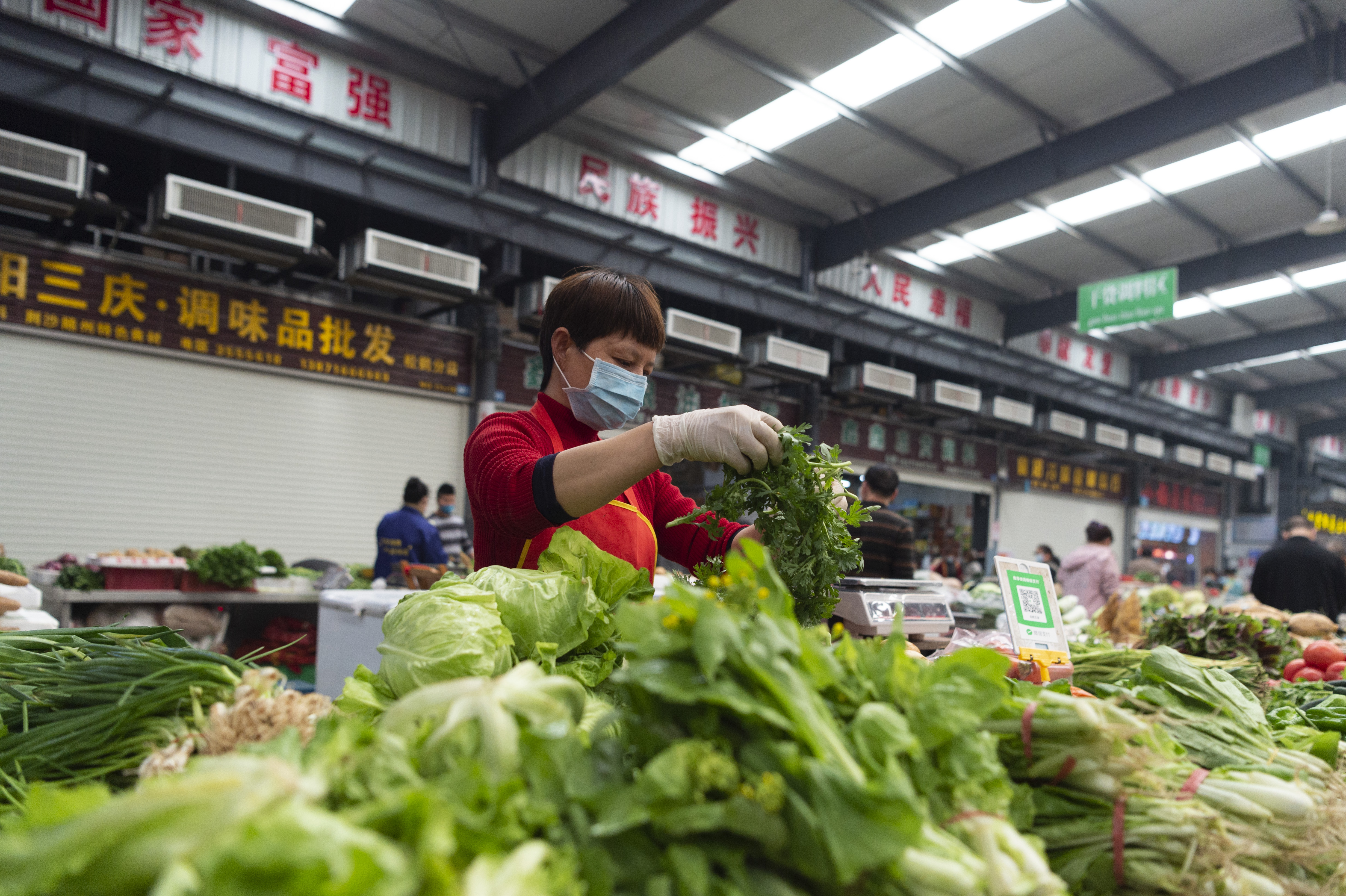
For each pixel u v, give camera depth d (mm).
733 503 1232
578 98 6043
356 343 6816
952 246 9609
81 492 5602
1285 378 15234
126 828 521
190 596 4836
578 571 1275
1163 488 15773
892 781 676
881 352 11062
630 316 1454
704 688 709
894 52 6238
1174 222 8930
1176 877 869
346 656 3113
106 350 5727
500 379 7727
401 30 6051
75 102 4938
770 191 8422
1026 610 1690
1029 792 931
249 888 465
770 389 10305
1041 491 13281
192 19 5477
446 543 5855
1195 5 5840
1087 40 6160
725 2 5129
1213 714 1247
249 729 878
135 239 5656
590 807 687
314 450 6625
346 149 5969
